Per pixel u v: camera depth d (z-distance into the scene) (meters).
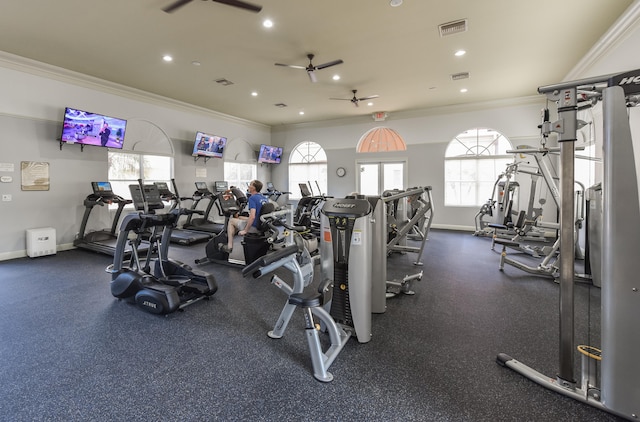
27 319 2.68
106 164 5.90
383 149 9.98
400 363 2.03
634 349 1.46
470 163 7.82
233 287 3.54
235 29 3.85
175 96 6.75
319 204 7.26
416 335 2.41
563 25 3.80
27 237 4.86
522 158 6.35
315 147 9.72
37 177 5.02
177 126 7.24
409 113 8.17
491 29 3.89
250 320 2.68
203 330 2.49
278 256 1.71
